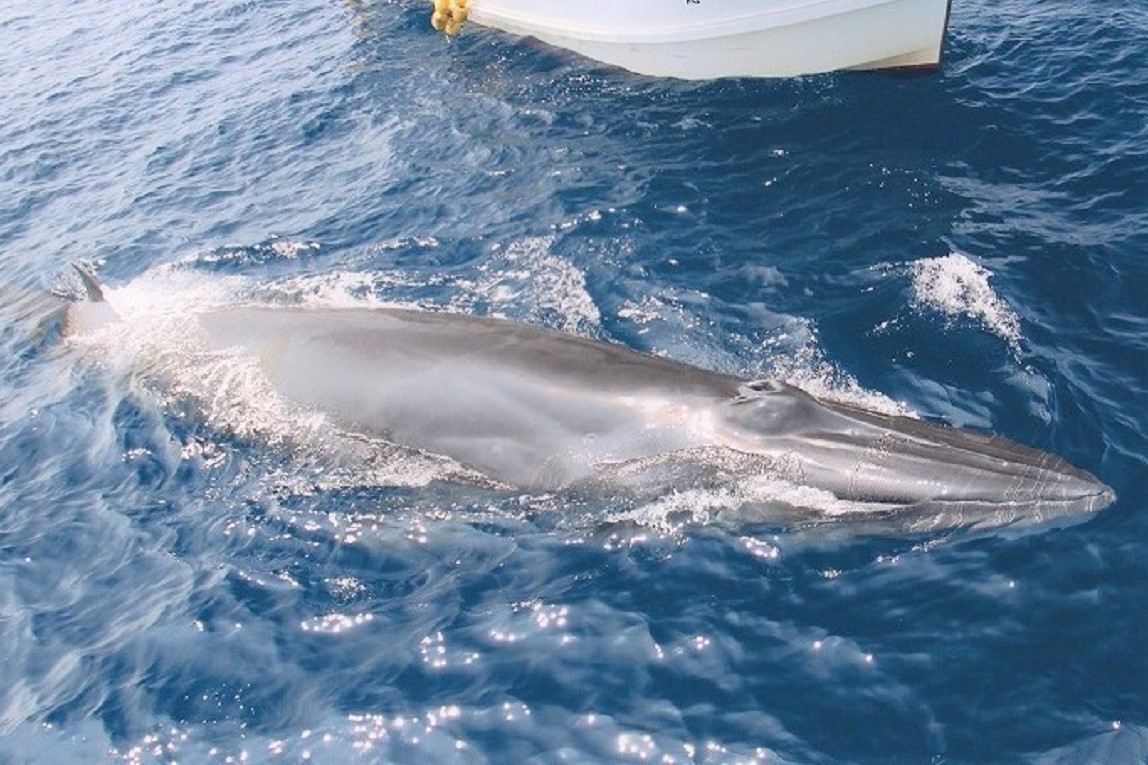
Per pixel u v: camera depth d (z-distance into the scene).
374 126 16.30
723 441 8.53
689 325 10.77
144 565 9.12
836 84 14.98
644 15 15.50
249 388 10.30
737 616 7.77
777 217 12.37
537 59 17.16
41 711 7.89
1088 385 9.34
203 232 14.30
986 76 14.56
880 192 12.55
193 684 7.91
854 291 10.93
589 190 13.40
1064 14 15.89
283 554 8.92
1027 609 7.48
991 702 6.98
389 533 8.92
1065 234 11.34
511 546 8.58
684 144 14.16
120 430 10.68
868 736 6.90
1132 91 13.68
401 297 11.95
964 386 9.52
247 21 22.48
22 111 19.77
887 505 8.05
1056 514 7.94
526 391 9.15
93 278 12.63
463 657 7.78
